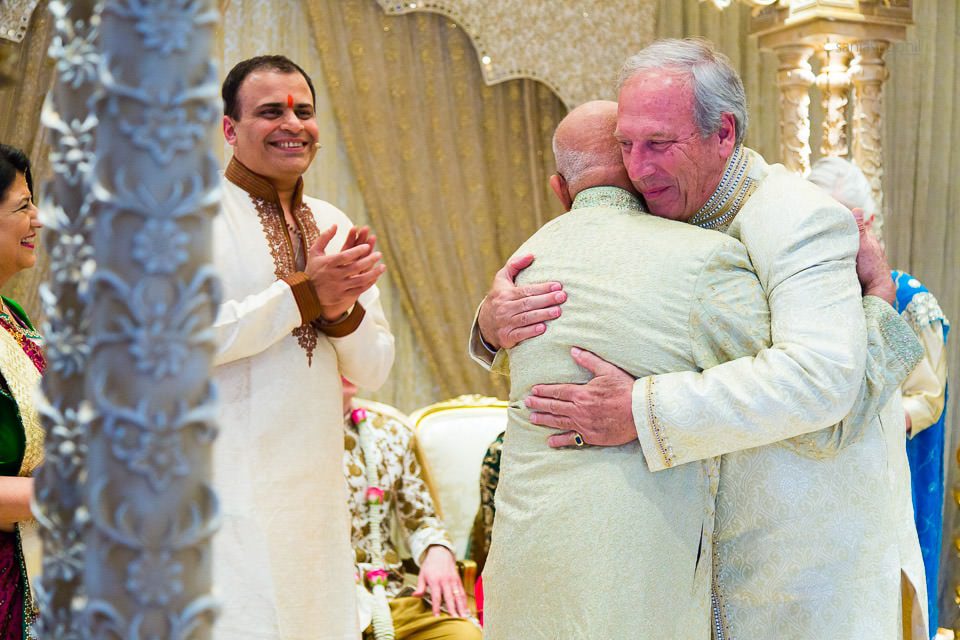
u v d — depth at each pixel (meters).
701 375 1.61
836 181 2.76
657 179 1.75
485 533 3.24
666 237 1.69
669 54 1.75
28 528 2.01
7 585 2.00
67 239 0.67
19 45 3.83
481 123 4.64
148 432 0.60
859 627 1.71
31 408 2.03
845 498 1.73
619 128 1.75
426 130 4.57
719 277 1.65
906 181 5.04
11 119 3.84
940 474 2.96
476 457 3.54
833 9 3.77
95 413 0.61
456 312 4.62
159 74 0.60
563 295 1.71
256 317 2.00
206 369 0.63
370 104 4.46
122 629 0.61
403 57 4.51
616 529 1.60
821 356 1.58
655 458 1.60
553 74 4.56
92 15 0.68
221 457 2.01
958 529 4.70
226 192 2.17
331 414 2.18
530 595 1.64
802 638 1.72
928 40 5.01
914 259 5.06
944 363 2.94
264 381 2.08
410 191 4.55
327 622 2.11
